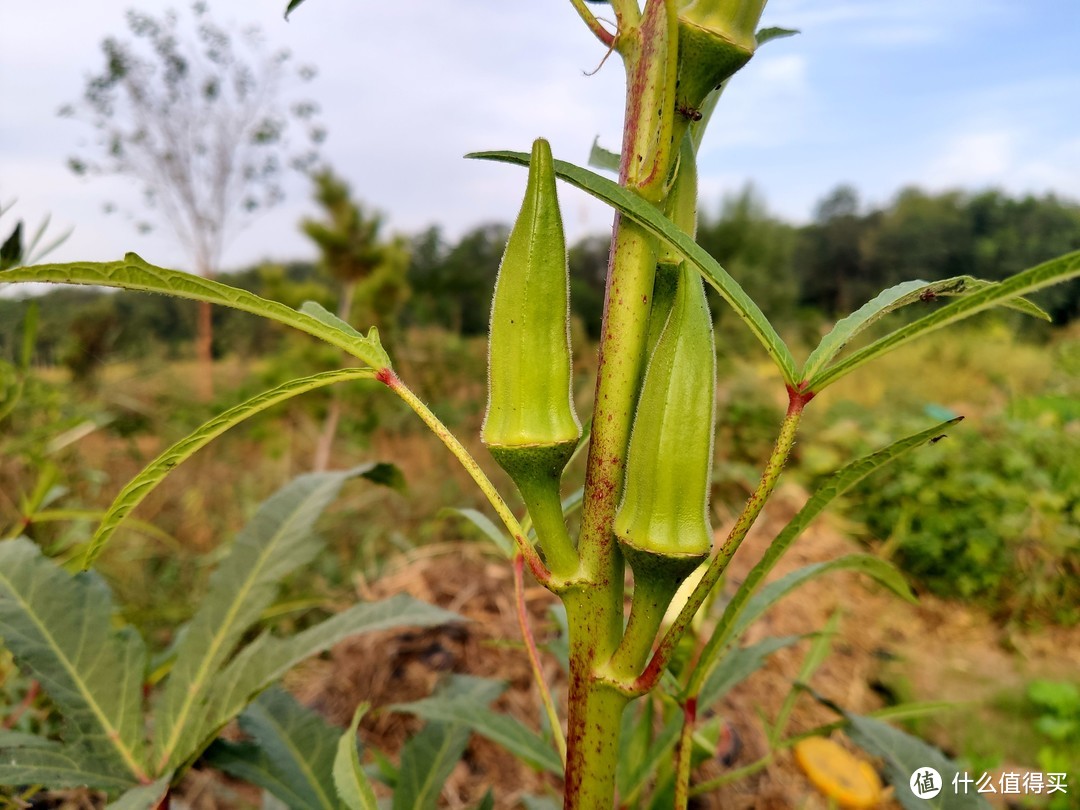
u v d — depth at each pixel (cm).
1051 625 142
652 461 23
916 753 36
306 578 118
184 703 35
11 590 34
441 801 71
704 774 74
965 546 152
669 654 23
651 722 47
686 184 26
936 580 153
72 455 101
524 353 23
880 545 163
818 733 41
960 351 393
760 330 22
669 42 22
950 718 106
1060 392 332
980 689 116
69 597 35
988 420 227
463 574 111
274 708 38
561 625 47
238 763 35
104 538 26
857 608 135
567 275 24
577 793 25
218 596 38
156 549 121
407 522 151
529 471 24
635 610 24
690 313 23
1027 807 87
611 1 25
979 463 181
